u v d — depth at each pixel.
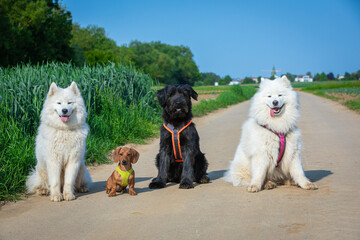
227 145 10.22
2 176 5.92
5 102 7.79
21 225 4.18
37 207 4.98
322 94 49.12
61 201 5.25
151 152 9.46
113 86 12.27
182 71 139.50
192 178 5.90
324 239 3.26
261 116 5.26
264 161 5.29
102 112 10.88
